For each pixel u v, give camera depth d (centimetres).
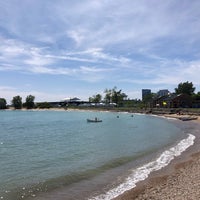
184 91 17375
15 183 1998
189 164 2369
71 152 3316
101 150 3391
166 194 1573
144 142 4044
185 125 6944
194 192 1525
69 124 8819
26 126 8306
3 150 3681
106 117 12250
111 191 1769
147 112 13775
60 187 1884
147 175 2120
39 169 2438
